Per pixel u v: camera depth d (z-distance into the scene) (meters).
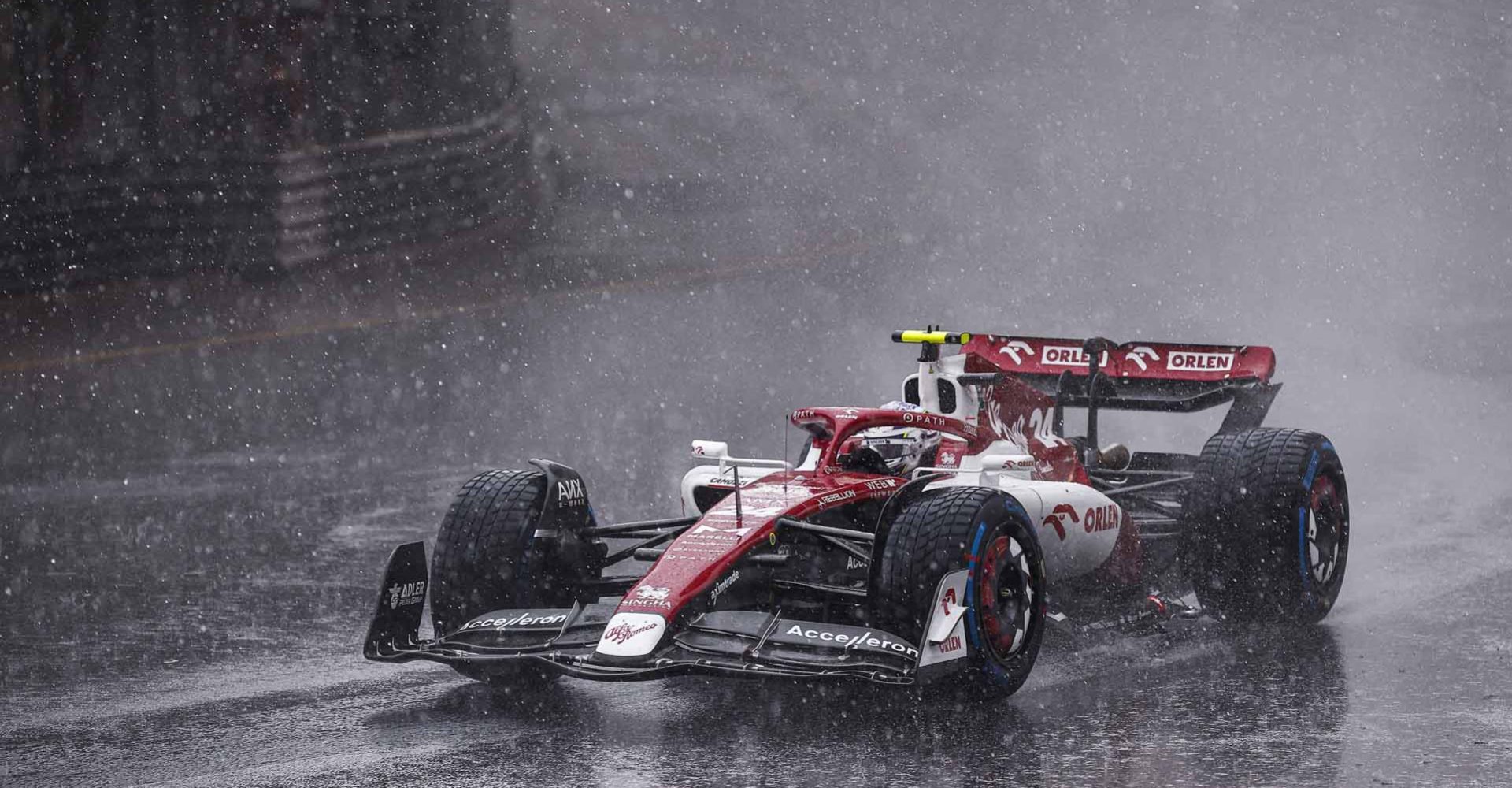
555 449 51.50
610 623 20.12
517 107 136.38
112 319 75.06
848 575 24.27
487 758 19.09
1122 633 26.19
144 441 53.78
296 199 86.75
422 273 96.94
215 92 94.00
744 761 18.80
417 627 22.55
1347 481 44.97
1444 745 19.30
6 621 28.19
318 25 97.06
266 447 52.78
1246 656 25.03
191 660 25.12
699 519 23.67
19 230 73.75
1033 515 24.36
